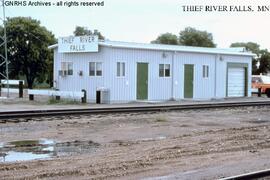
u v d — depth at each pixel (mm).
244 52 42969
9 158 11828
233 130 17891
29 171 10016
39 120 19953
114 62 32906
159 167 10656
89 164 10844
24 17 61656
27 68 61406
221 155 12406
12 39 59625
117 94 33062
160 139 15383
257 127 19047
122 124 19391
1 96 38219
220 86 40688
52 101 31641
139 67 34500
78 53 34719
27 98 35750
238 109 28422
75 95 32094
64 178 9414
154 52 35406
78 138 15453
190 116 23516
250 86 43562
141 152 12664
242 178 9609
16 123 18859
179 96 37250
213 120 21875
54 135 16047
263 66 75625
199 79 38812
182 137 15836
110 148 13453
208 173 10078
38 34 61062
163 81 36125
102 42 32906
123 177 9594
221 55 40531
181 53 37281
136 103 32250
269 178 9906
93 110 24266
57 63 36375
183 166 10828
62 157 11891
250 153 12789
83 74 34344
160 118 22078
